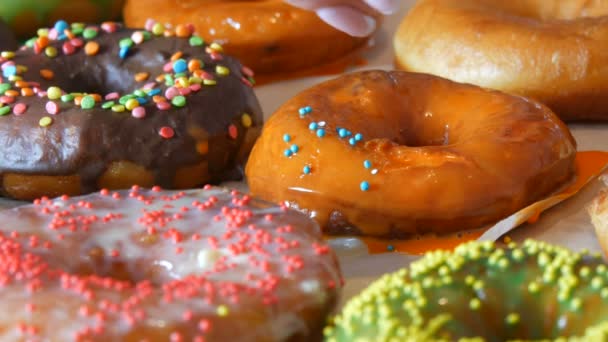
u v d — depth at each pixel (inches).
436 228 15.4
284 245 13.3
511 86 18.1
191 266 13.3
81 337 12.0
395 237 15.5
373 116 16.5
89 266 13.5
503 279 12.4
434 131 16.7
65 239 13.6
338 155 15.6
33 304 12.3
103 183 16.3
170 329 12.1
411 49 19.3
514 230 15.5
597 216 14.9
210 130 16.7
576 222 15.6
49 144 16.2
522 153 15.6
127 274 13.5
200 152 16.6
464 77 18.5
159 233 13.7
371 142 15.7
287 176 15.7
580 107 18.1
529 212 15.5
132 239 13.7
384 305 12.0
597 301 12.1
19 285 12.6
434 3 19.6
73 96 16.6
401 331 11.7
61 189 16.3
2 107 16.5
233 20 19.9
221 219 13.9
